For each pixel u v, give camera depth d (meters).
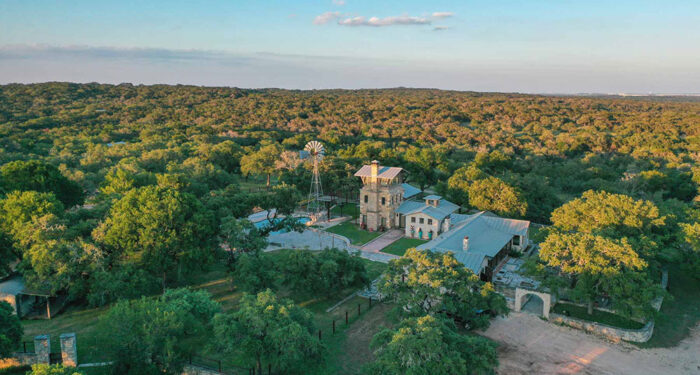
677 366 42.09
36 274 46.78
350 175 103.06
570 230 63.84
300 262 51.84
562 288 53.84
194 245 52.75
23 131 186.88
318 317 49.28
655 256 58.62
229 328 35.56
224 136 185.25
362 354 42.12
